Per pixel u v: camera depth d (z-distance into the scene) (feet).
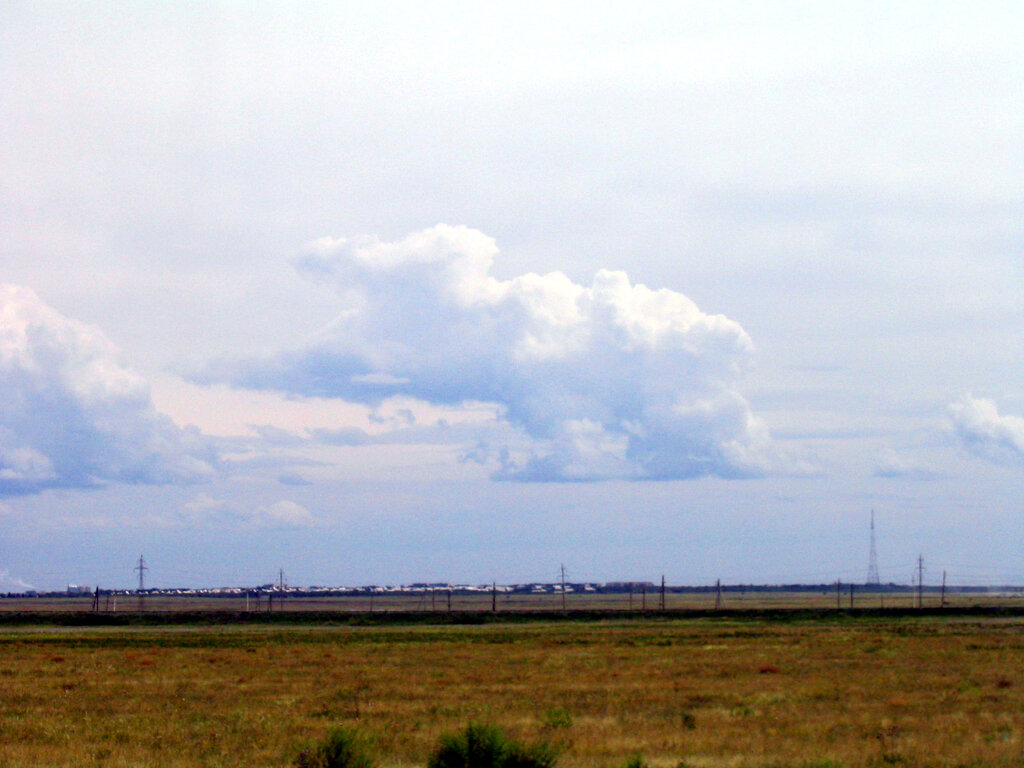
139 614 520.42
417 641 307.17
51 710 127.44
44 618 483.92
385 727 108.78
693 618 474.08
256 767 86.58
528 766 77.97
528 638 317.01
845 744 95.76
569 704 131.13
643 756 89.61
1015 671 177.17
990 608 490.08
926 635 310.65
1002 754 90.63
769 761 87.51
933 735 101.91
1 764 88.17
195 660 222.48
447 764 77.41
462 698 139.54
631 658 219.61
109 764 87.40
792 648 249.55
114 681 169.37
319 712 123.44
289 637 333.42
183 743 99.60
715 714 119.24
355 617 491.72
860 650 238.07
